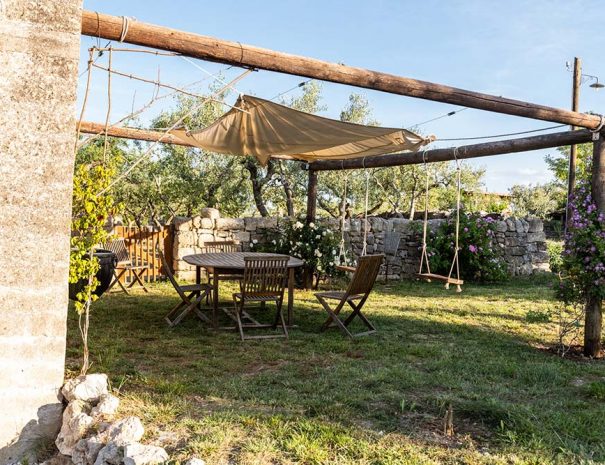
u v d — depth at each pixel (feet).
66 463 9.43
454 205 53.21
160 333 18.70
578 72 33.58
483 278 36.22
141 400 11.35
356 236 35.40
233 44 11.96
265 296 18.92
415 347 17.42
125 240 30.60
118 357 15.28
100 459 8.46
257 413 10.79
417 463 8.79
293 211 44.93
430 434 10.10
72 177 10.27
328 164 29.27
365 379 13.66
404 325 21.31
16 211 9.86
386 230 36.42
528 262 40.55
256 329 20.06
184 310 20.58
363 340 18.54
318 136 19.53
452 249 36.17
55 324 10.24
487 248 35.94
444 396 12.23
